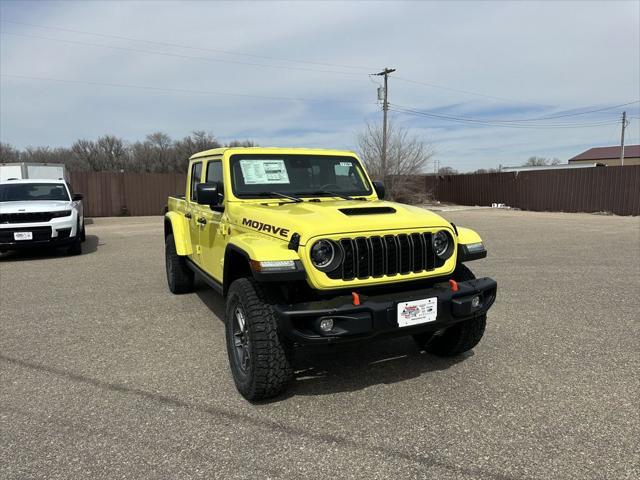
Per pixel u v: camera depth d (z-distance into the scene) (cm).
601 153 8000
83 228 1333
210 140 6400
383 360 436
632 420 322
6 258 1076
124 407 351
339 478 266
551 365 417
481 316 406
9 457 289
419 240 366
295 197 469
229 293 378
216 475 270
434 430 315
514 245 1160
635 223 1752
